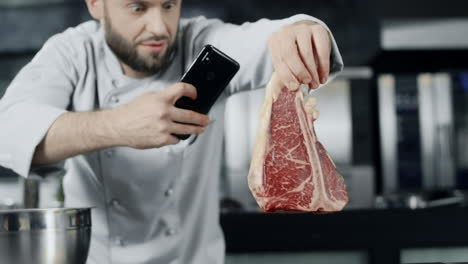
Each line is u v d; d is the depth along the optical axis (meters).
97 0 1.37
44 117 1.10
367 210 2.29
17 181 3.88
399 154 3.97
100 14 1.38
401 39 3.71
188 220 1.44
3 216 0.93
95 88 1.41
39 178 1.28
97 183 1.41
